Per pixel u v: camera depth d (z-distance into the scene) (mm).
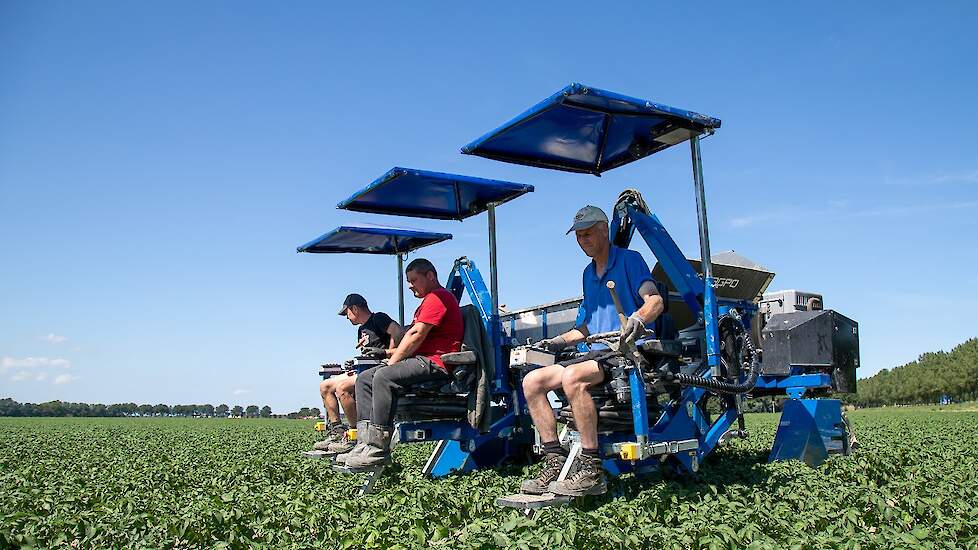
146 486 8359
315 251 11430
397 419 8062
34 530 5898
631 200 7914
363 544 5211
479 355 7922
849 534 4820
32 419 33750
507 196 9180
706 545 4684
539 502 5867
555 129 7336
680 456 7410
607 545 4871
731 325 7434
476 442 8453
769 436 13922
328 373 10711
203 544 5605
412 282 8062
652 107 6781
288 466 9961
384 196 9195
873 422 21953
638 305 6891
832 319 9844
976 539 4758
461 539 5113
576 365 6172
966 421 21969
